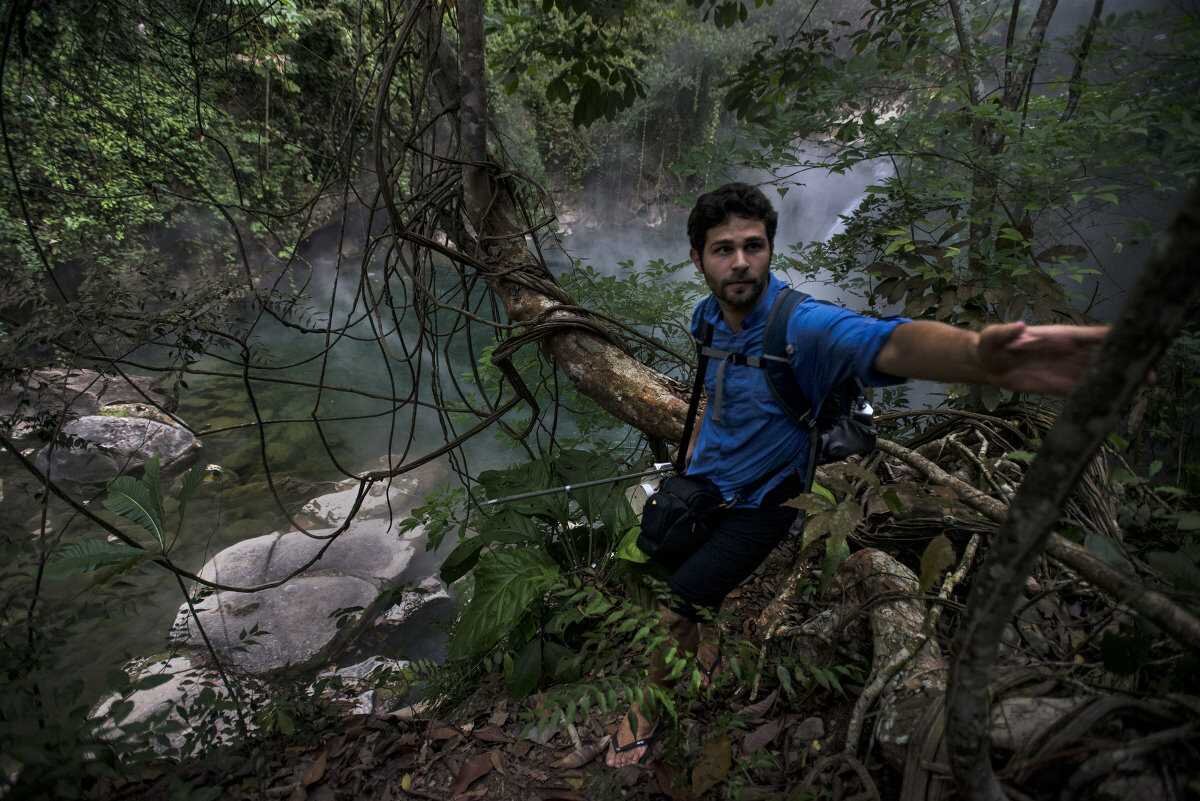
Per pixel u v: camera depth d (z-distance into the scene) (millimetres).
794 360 1552
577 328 3006
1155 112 2551
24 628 2215
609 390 2879
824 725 1992
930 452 2688
